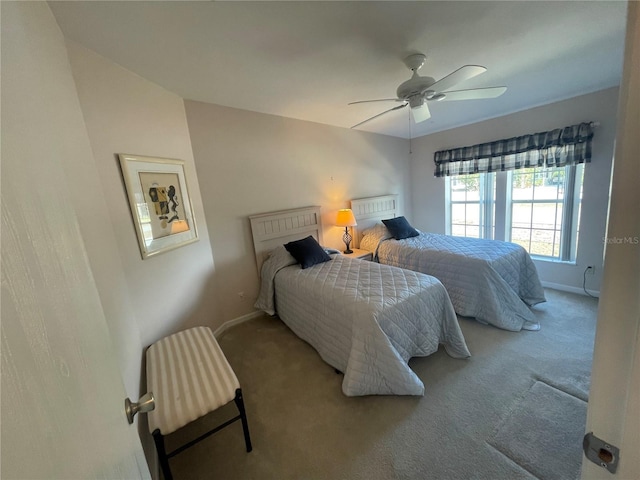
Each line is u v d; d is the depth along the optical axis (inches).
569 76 92.3
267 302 111.8
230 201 109.6
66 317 18.7
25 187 16.4
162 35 57.7
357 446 56.6
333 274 97.5
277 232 124.0
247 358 90.7
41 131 22.2
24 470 11.2
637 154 12.9
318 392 72.8
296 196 131.0
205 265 101.6
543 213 132.3
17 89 18.4
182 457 56.6
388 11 54.5
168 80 79.0
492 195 150.7
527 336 90.8
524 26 62.0
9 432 10.9
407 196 187.5
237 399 54.6
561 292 123.3
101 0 46.3
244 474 52.6
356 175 156.1
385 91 95.9
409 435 58.1
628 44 12.8
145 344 70.9
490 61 78.6
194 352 66.4
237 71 76.0
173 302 84.0
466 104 118.5
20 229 14.8
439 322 83.6
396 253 132.1
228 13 52.1
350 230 155.2
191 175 96.0
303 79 83.4
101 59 64.0
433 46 68.4
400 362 66.8
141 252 72.0
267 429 62.3
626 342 14.3
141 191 73.4
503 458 51.9
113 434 22.4
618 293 14.3
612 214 14.1
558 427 57.1
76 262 23.6
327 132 140.0
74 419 16.5
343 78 83.7
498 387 69.4
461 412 62.7
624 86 13.2
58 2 45.6
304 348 94.4
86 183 51.4
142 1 47.4
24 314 13.8
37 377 13.8
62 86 49.4
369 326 68.0
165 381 56.3
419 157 180.7
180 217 88.2
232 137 107.7
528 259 111.6
